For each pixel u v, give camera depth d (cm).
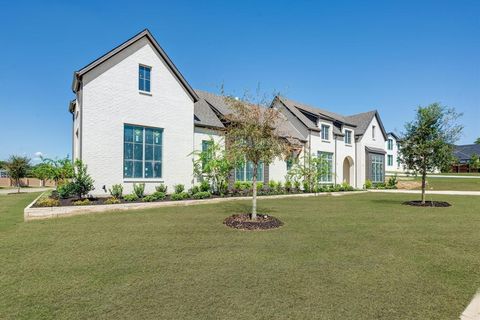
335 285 495
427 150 1560
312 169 2377
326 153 2784
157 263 598
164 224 966
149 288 479
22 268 570
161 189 1614
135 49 1584
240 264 593
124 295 454
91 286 487
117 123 1504
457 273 555
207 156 1808
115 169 1488
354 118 3484
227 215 1133
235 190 1928
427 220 1088
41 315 396
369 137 3325
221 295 455
